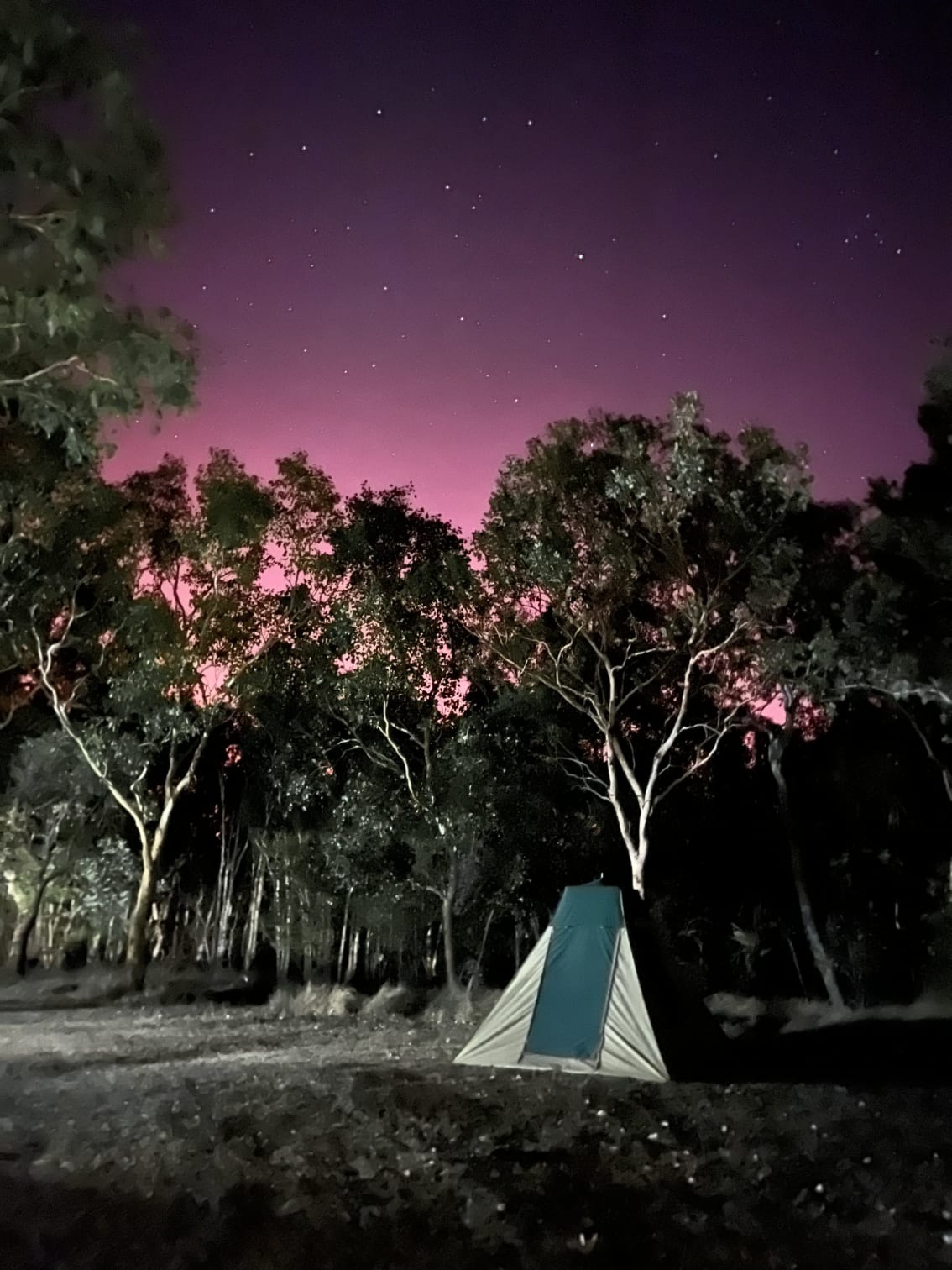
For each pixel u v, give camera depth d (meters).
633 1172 7.12
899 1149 8.00
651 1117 9.26
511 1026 13.31
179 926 42.97
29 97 8.08
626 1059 12.15
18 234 8.33
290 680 29.00
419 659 27.36
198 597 28.39
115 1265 5.07
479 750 27.06
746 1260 5.27
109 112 8.22
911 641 21.92
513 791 27.14
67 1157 7.42
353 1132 8.37
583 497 23.86
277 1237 5.51
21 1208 6.02
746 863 33.06
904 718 29.06
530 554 23.36
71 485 21.69
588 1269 5.14
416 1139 8.11
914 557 21.64
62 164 8.20
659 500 22.80
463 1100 10.07
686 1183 6.84
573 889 13.90
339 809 29.02
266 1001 28.39
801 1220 5.98
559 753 29.34
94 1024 21.69
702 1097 10.61
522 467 23.86
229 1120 8.87
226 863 40.84
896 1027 19.42
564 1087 11.10
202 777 41.44
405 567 28.12
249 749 36.62
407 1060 14.30
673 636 25.03
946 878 30.69
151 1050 16.52
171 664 27.81
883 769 30.23
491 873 27.20
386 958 37.88
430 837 27.05
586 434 23.64
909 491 22.14
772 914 32.53
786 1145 8.16
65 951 39.16
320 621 28.42
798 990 31.06
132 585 27.78
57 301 8.48
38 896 33.31
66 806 32.16
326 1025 21.62
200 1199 6.21
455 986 26.33
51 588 26.09
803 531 24.92
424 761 29.23
